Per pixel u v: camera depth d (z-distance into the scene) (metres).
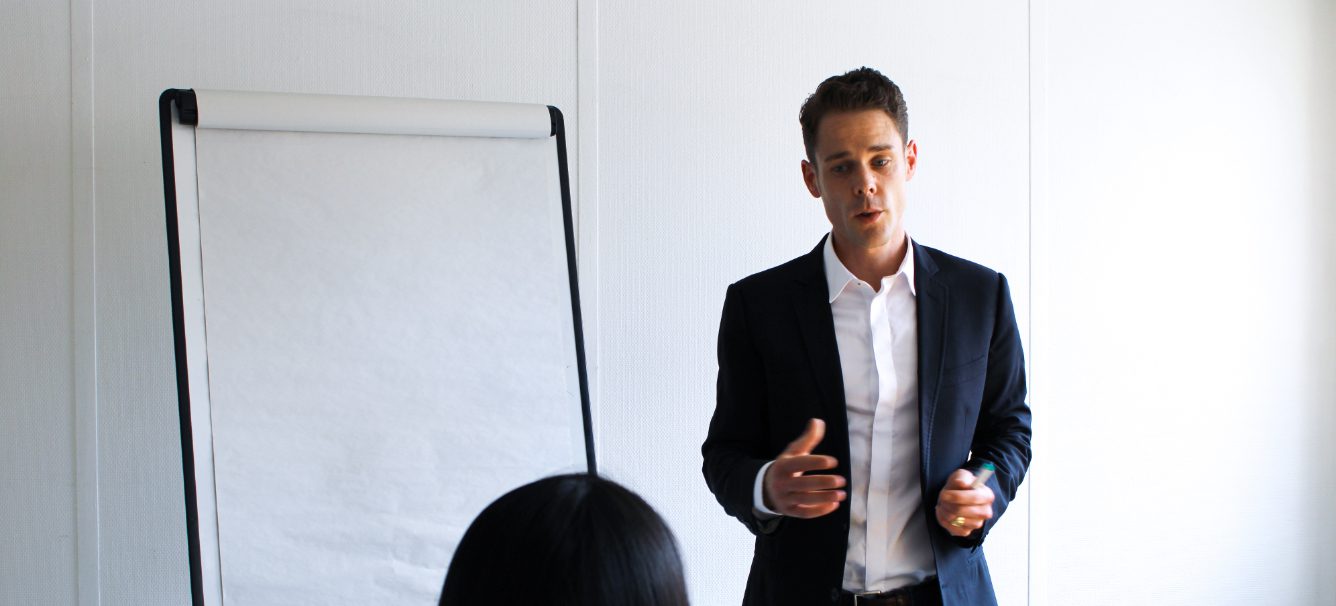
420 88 2.47
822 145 1.81
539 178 2.22
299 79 2.39
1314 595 3.16
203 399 1.95
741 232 2.68
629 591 0.62
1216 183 3.04
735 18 2.67
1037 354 2.89
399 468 2.05
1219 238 3.05
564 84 2.55
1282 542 3.13
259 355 1.99
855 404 1.82
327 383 2.03
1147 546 3.00
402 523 2.04
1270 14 3.08
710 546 2.68
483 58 2.51
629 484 2.62
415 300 2.10
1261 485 3.10
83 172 2.28
